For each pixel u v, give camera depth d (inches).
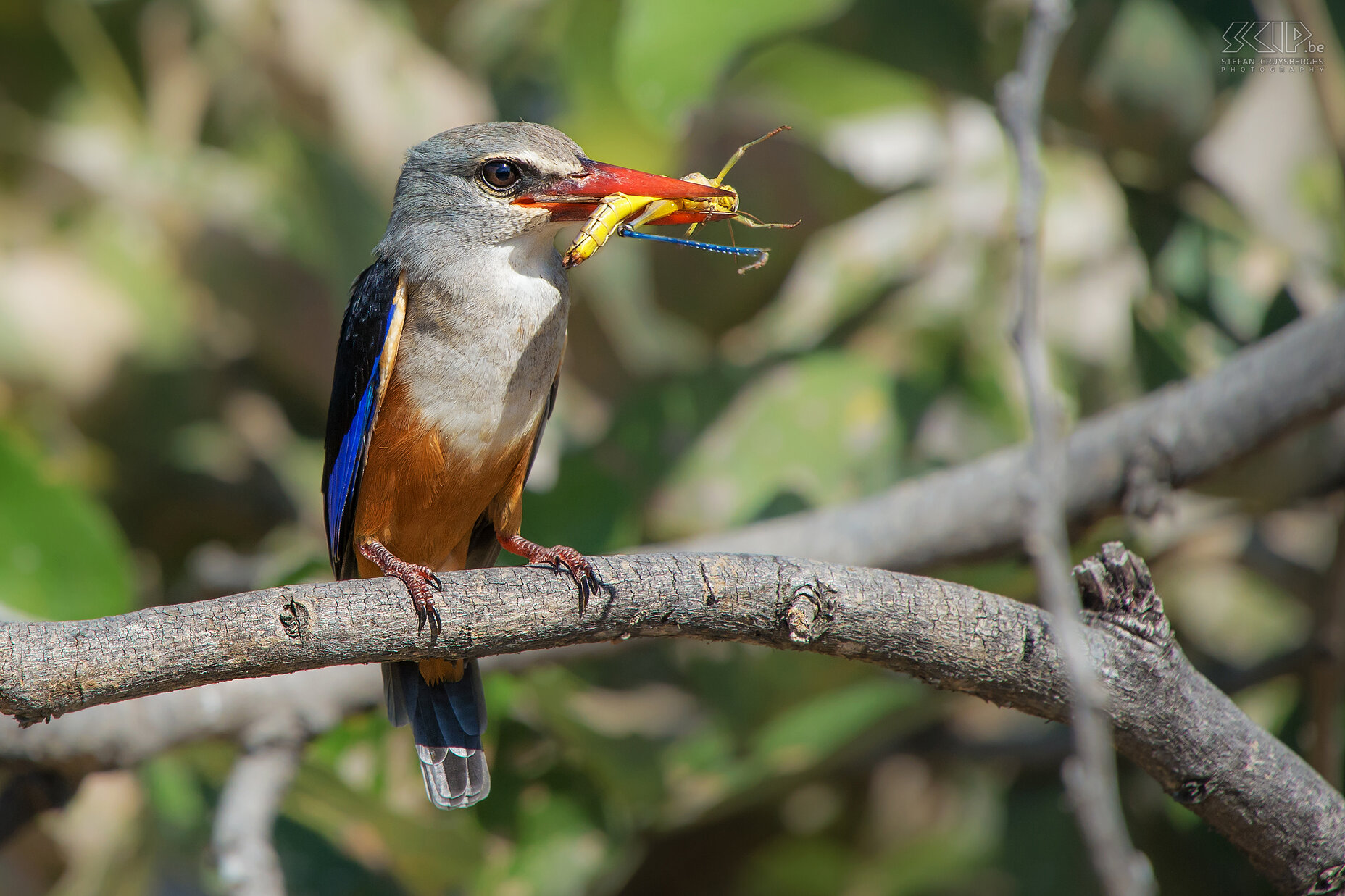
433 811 358.9
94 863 377.7
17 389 432.8
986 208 421.7
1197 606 431.5
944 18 391.2
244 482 460.8
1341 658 329.4
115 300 443.2
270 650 213.3
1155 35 364.2
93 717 305.3
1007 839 393.4
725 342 439.5
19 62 449.4
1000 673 226.2
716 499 392.2
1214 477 319.0
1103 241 407.8
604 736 341.4
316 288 448.8
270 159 458.9
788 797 392.5
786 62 416.2
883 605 223.5
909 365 421.7
